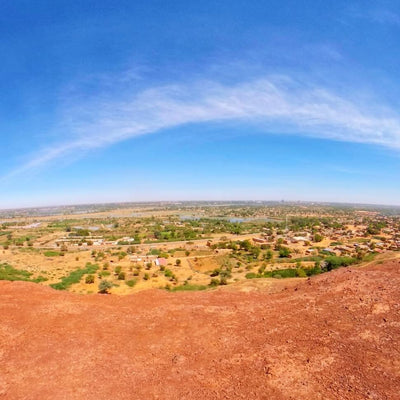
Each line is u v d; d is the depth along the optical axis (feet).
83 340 38.73
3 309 48.03
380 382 26.78
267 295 57.98
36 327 42.14
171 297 57.57
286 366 30.53
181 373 30.96
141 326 43.11
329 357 31.50
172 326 42.78
